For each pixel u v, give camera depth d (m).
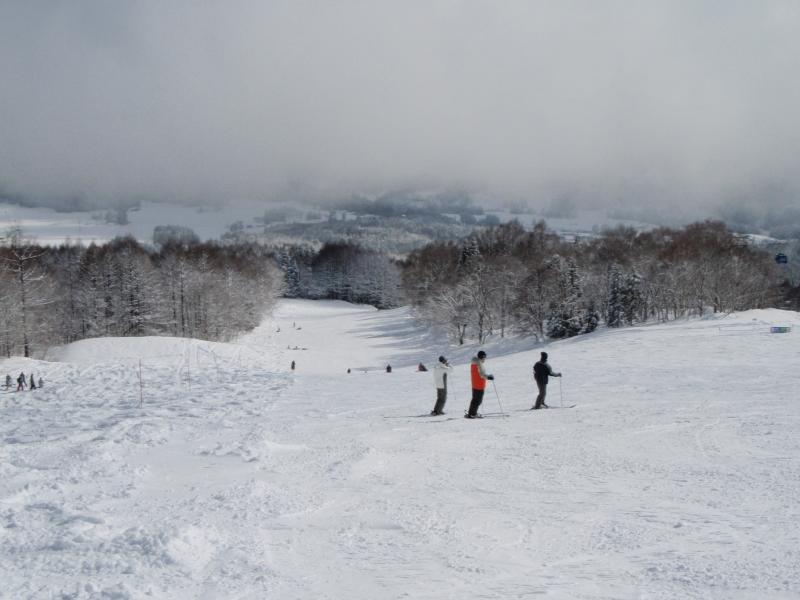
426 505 7.39
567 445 11.21
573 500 7.62
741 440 10.99
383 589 4.80
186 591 4.70
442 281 95.19
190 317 89.69
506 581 4.99
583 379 23.77
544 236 134.38
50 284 79.94
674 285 71.50
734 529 6.21
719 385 19.45
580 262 91.00
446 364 16.00
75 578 4.86
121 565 5.11
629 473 8.98
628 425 13.00
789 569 4.97
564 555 5.66
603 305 79.38
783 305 87.81
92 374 40.56
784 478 8.19
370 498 7.71
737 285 71.81
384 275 173.50
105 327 84.19
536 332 73.06
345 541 6.04
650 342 39.38
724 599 4.45
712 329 43.38
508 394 20.53
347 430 13.64
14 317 59.62
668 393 18.12
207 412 18.86
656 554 5.58
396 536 6.22
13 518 6.49
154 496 7.73
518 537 6.20
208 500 7.46
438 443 11.75
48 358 54.59
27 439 14.55
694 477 8.57
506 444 11.54
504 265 85.50
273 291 130.50
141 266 89.06
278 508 7.14
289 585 4.86
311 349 80.62
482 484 8.50
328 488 8.21
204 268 100.25
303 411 18.09
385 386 26.06
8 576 4.89
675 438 11.45
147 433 13.02
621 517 6.82
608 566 5.32
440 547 5.88
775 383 19.23
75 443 11.75
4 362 45.34
